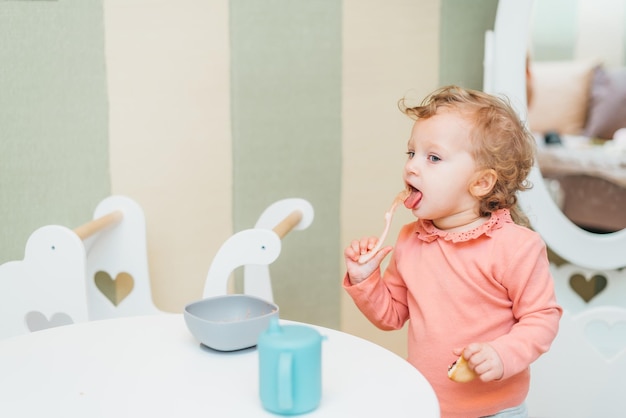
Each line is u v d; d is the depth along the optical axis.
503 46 1.39
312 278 1.56
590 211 1.47
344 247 1.56
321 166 1.53
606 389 1.50
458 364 0.86
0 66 1.39
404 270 1.06
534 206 1.44
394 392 0.75
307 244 1.55
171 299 1.53
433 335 1.01
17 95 1.41
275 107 1.50
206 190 1.50
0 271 1.17
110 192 1.47
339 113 1.52
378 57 1.52
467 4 1.52
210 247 1.52
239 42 1.47
